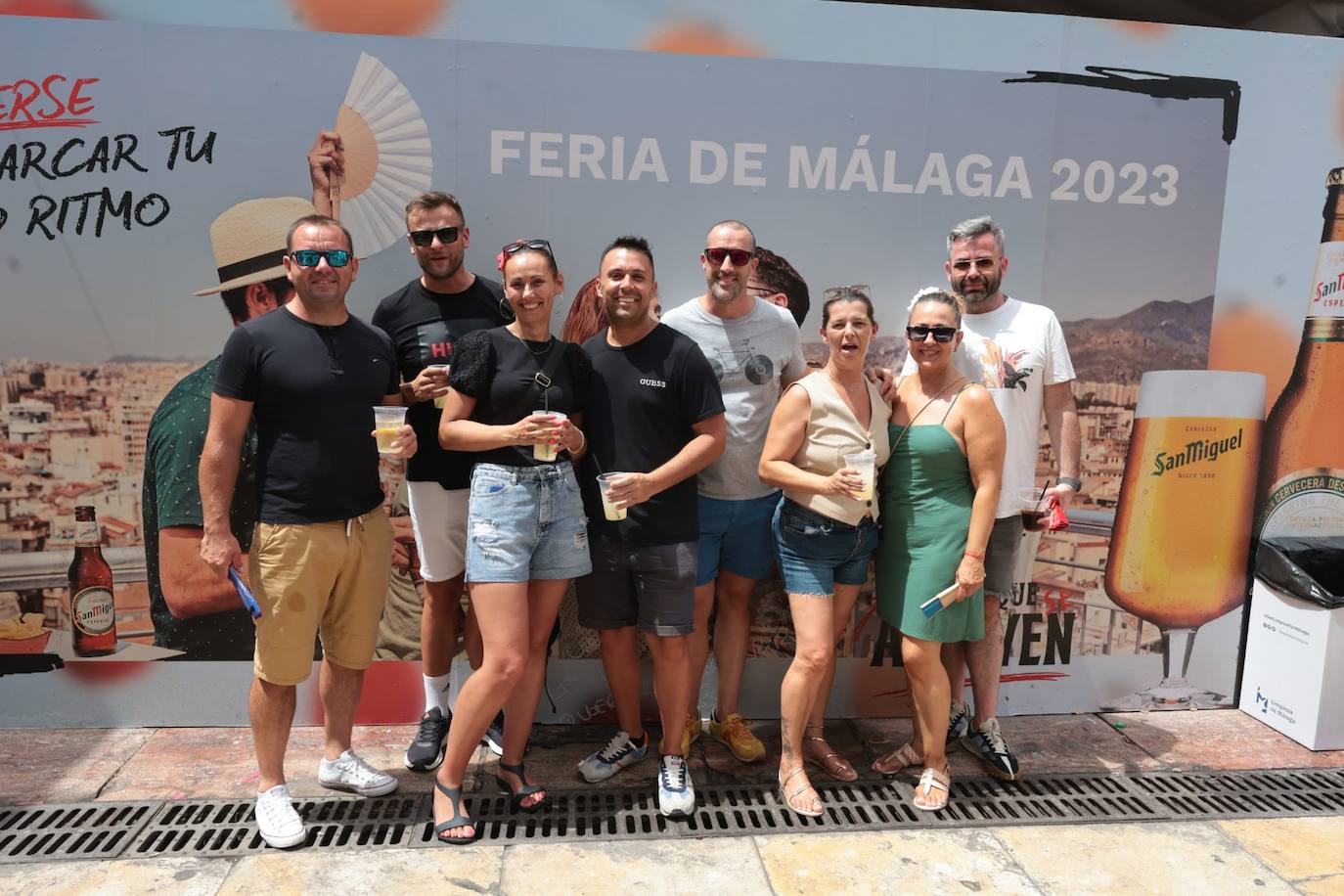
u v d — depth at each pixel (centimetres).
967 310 334
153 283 325
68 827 272
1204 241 354
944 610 286
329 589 271
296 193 325
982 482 282
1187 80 345
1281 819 291
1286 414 365
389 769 313
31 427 327
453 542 311
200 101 318
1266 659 363
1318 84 350
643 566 278
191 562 337
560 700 352
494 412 263
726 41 327
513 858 260
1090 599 368
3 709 338
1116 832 281
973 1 373
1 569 331
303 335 260
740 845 270
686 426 278
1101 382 357
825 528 283
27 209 319
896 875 256
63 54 313
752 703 360
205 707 342
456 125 324
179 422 331
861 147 336
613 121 327
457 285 309
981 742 323
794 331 319
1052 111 341
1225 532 369
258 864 255
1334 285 361
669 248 335
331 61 318
